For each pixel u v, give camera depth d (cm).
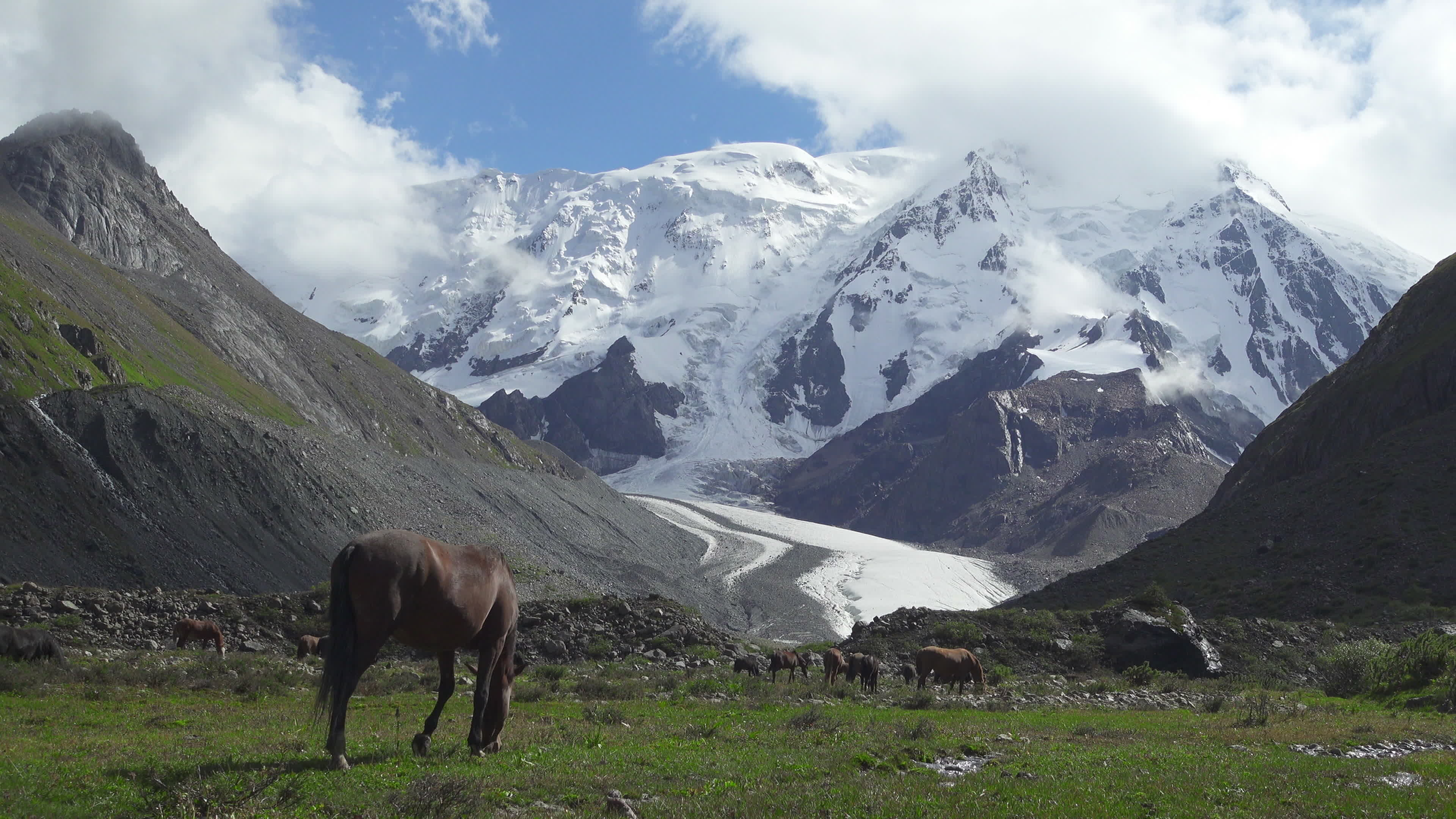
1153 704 3544
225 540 9388
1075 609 7200
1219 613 6488
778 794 1528
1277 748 2278
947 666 3697
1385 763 2033
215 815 1288
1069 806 1523
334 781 1438
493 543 14562
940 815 1441
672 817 1373
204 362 15462
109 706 2500
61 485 8612
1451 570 6091
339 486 12262
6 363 10019
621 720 2366
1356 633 5259
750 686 3297
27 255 14188
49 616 4062
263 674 3164
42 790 1343
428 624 1564
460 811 1335
